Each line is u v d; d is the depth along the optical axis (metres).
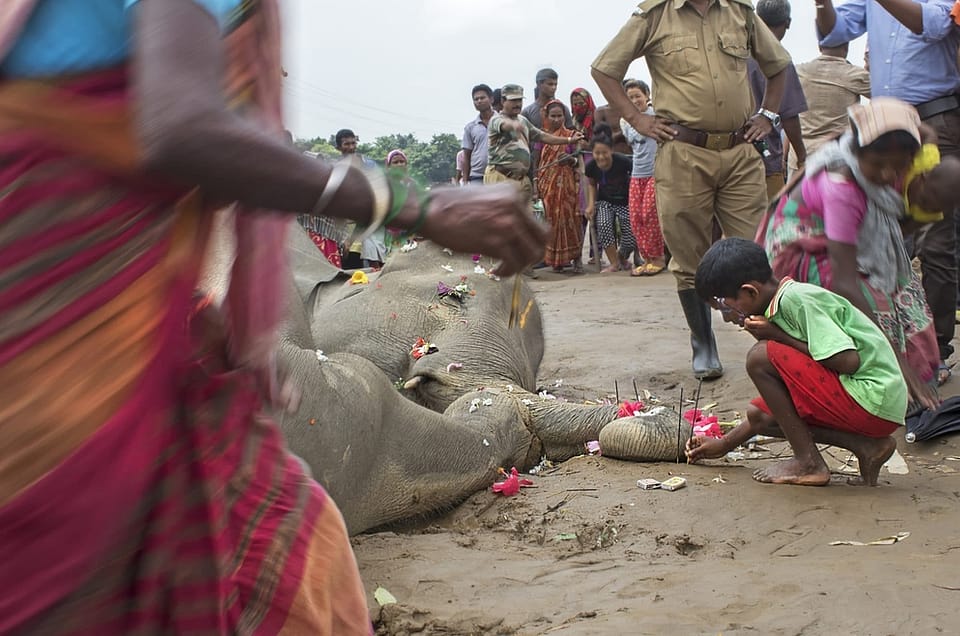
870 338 4.27
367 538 4.08
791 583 3.29
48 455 1.39
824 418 4.30
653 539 3.89
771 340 4.41
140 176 1.43
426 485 4.43
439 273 6.58
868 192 4.46
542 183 13.73
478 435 4.78
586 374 7.23
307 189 1.47
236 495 1.69
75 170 1.41
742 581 3.35
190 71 1.38
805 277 4.67
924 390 4.64
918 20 5.66
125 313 1.44
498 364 5.99
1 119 1.40
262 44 1.57
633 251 13.88
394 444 4.34
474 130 14.07
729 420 5.75
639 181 12.53
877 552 3.60
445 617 3.24
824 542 3.75
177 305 1.52
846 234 4.46
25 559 1.40
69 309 1.40
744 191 6.62
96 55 1.43
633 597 3.30
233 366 1.72
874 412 4.20
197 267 1.56
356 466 4.05
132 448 1.44
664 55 6.50
